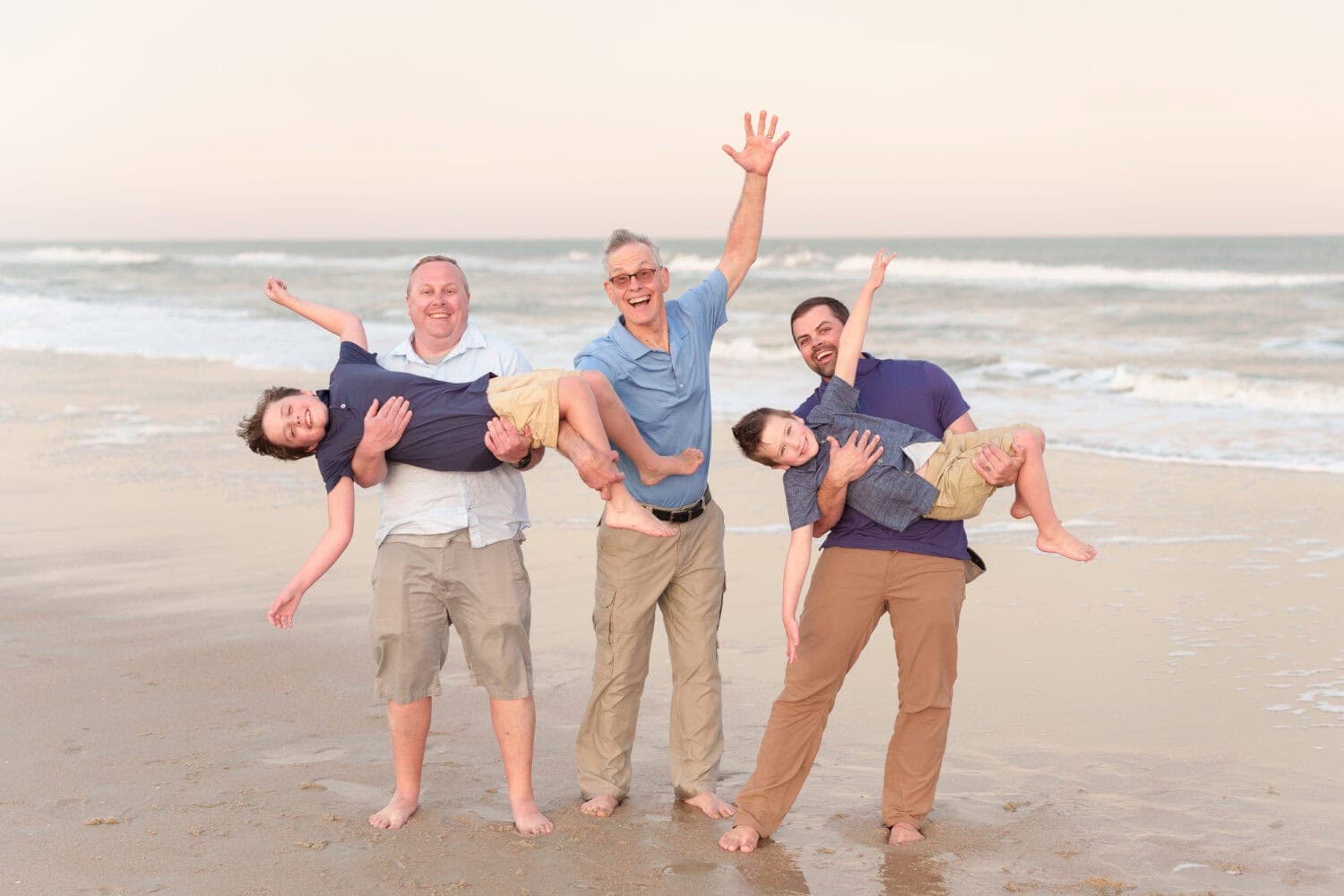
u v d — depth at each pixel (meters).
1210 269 44.03
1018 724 4.98
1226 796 4.21
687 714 4.37
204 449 11.87
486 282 46.06
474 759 4.72
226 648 6.06
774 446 3.88
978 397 15.66
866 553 3.95
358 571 7.57
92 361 19.64
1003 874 3.68
